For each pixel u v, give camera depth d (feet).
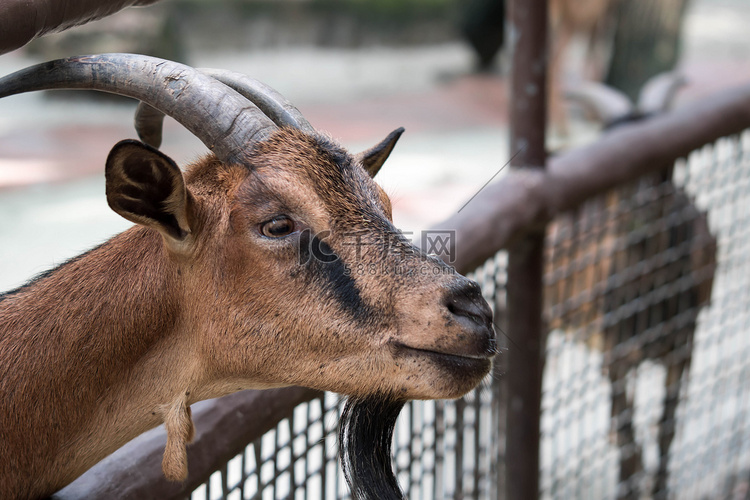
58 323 5.94
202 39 47.62
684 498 14.02
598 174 10.51
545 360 10.91
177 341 6.04
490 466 10.07
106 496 5.64
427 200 27.81
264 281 5.70
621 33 38.93
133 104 39.11
